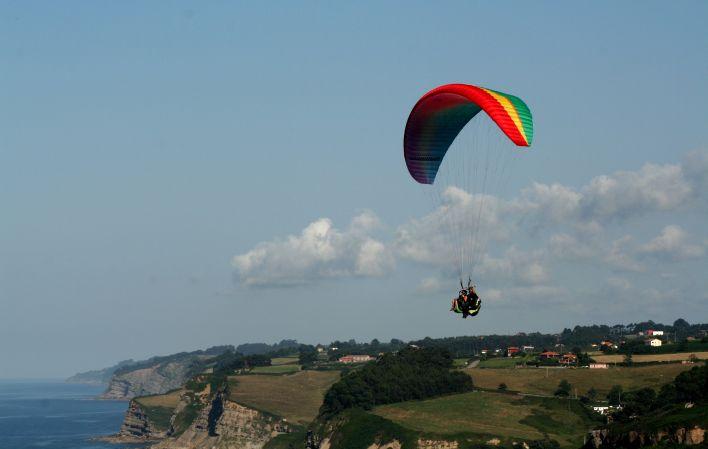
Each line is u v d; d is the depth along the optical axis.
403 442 146.25
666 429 95.50
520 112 45.62
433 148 54.72
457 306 45.75
